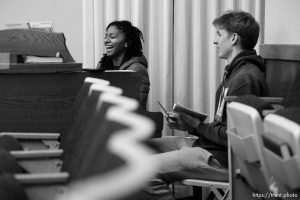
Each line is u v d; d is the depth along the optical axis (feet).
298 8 11.21
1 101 8.84
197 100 13.94
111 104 4.63
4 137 7.15
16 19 15.07
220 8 13.92
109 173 3.34
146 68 12.64
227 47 10.18
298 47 10.31
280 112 6.19
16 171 5.77
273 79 11.60
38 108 8.96
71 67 9.05
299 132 4.82
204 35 13.93
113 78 9.46
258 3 13.65
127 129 3.54
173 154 9.21
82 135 5.78
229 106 6.75
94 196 2.74
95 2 13.94
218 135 9.38
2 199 4.34
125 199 2.83
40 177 5.05
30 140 7.90
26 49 10.48
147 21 14.01
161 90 14.06
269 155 5.51
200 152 9.16
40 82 8.95
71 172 5.28
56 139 7.97
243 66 9.66
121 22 12.84
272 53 11.60
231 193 7.79
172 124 10.12
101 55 14.03
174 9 13.88
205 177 9.07
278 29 11.96
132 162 3.01
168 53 13.85
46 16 14.89
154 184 8.32
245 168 6.91
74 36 14.82
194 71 13.93
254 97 7.21
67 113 9.05
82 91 7.43
